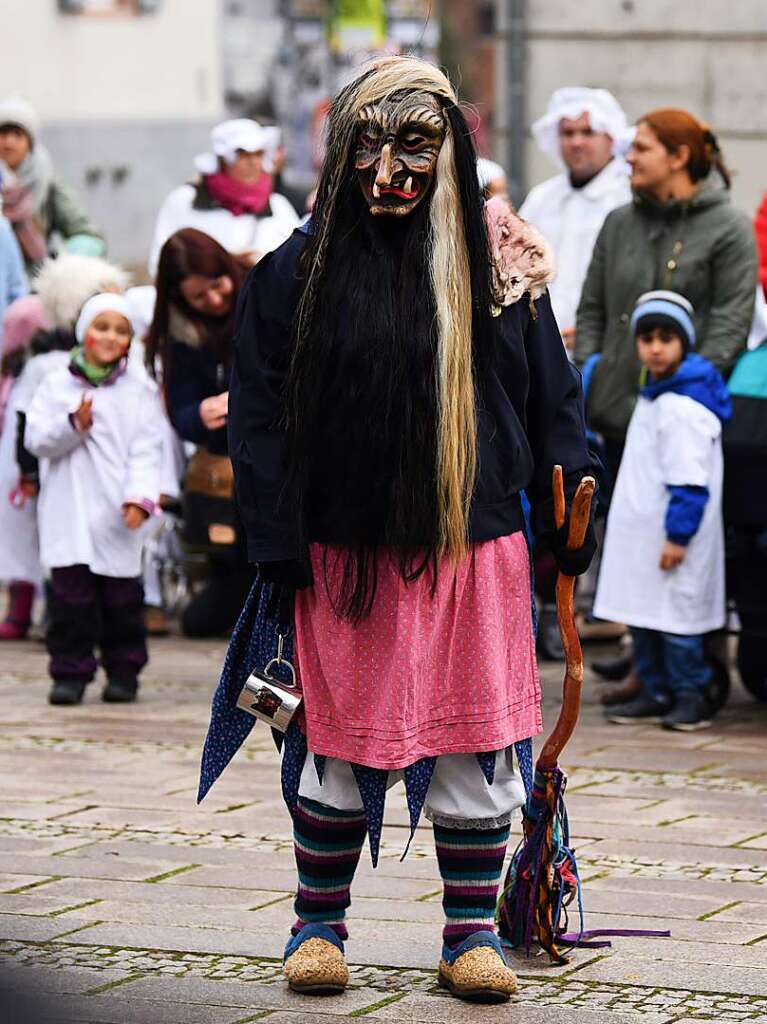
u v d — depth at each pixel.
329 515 6.42
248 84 36.12
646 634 11.27
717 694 11.53
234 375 6.61
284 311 6.52
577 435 6.82
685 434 10.95
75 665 11.91
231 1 36.06
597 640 14.09
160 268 12.88
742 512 11.18
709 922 7.46
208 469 13.52
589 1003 6.56
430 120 6.30
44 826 8.90
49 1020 6.32
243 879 8.03
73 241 16.06
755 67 19.14
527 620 6.76
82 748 10.63
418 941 7.24
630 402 12.47
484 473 6.53
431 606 6.47
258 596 6.75
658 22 19.30
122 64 31.86
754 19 19.06
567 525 6.74
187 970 6.89
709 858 8.37
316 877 6.74
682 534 10.91
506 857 8.27
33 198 16.30
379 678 6.43
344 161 6.41
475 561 6.55
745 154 19.31
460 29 62.91
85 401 11.51
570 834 8.77
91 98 31.19
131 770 10.09
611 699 11.53
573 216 13.97
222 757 6.80
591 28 19.42
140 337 14.10
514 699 6.69
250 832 8.80
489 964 6.57
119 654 12.00
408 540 6.35
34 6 29.70
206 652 13.91
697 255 12.04
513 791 6.70
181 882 7.99
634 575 11.17
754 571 11.44
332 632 6.47
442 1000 6.61
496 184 15.28
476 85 50.25
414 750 6.45
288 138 33.66
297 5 33.66
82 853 8.43
